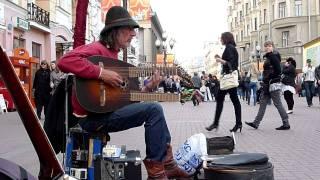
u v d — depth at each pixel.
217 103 10.66
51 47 28.58
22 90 2.70
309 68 21.00
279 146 8.55
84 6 5.72
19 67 19.62
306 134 10.31
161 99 4.20
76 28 5.73
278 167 6.66
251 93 25.08
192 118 15.59
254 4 83.62
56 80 14.16
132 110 4.11
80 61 4.00
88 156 4.15
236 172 4.20
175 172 4.74
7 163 2.73
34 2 27.27
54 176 2.83
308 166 6.73
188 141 4.97
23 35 24.39
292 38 65.50
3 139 10.00
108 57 4.19
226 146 5.12
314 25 63.75
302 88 34.50
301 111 17.69
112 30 4.31
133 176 4.11
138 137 10.17
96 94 4.05
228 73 10.27
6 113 17.98
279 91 11.07
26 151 8.24
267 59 11.08
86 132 4.21
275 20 67.69
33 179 2.73
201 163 4.86
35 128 2.79
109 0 20.14
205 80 32.72
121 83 4.12
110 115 4.11
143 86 4.25
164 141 4.21
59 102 4.33
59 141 4.43
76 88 4.03
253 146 8.54
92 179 4.12
